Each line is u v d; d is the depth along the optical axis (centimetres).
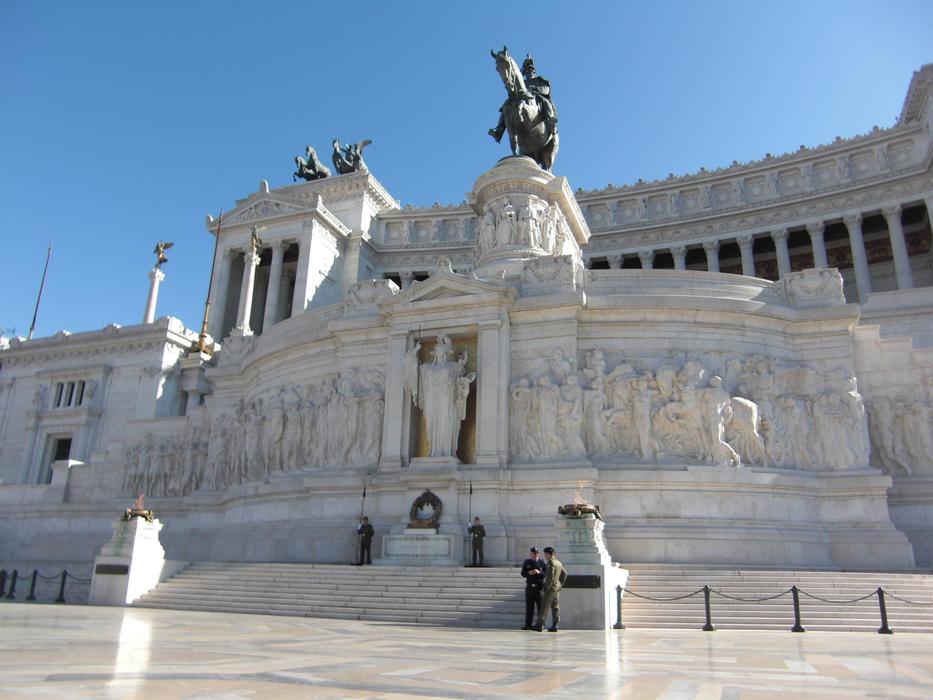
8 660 923
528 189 3853
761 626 1739
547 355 2756
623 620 1778
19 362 6119
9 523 3972
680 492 2506
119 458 3934
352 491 2734
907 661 1103
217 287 6812
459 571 2105
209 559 3228
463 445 2770
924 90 5972
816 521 2562
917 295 3669
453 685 810
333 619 1872
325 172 7862
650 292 2894
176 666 907
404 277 7394
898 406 2783
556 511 2498
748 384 2717
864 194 6178
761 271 7212
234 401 3706
